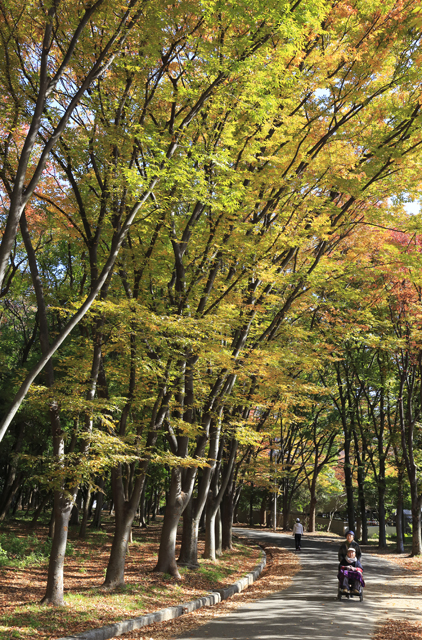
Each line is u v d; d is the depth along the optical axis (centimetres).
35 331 2175
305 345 1579
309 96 1180
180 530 3141
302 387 1491
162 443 2417
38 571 1350
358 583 1182
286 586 1425
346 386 2977
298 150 1179
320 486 4831
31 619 848
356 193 1202
